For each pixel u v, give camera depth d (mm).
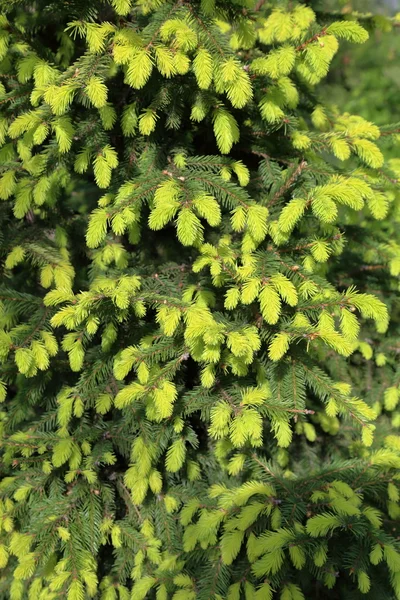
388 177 2240
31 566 1933
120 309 1980
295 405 1975
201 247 1974
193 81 1933
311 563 1933
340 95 7238
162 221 1734
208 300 2145
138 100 2092
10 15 2277
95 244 1878
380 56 7449
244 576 1959
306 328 1820
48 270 2221
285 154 2338
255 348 1816
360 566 1826
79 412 2201
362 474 2123
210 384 1890
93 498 2197
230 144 1966
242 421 1773
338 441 2961
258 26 2357
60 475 2291
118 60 1665
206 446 2678
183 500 2402
